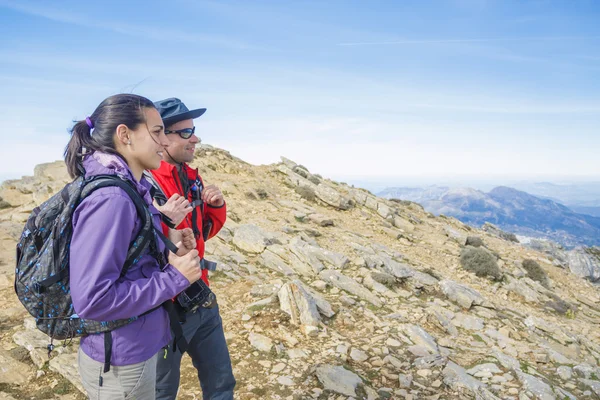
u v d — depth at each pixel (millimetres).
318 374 5062
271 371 5160
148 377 2076
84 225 1796
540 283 16266
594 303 15781
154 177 2865
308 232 14602
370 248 14328
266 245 11797
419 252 16016
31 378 4828
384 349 6234
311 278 10125
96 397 2029
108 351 1938
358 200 22016
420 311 8703
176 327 2229
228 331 6234
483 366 6168
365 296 9227
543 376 6246
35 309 1905
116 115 1951
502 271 14766
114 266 1822
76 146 1971
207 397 3244
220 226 3510
